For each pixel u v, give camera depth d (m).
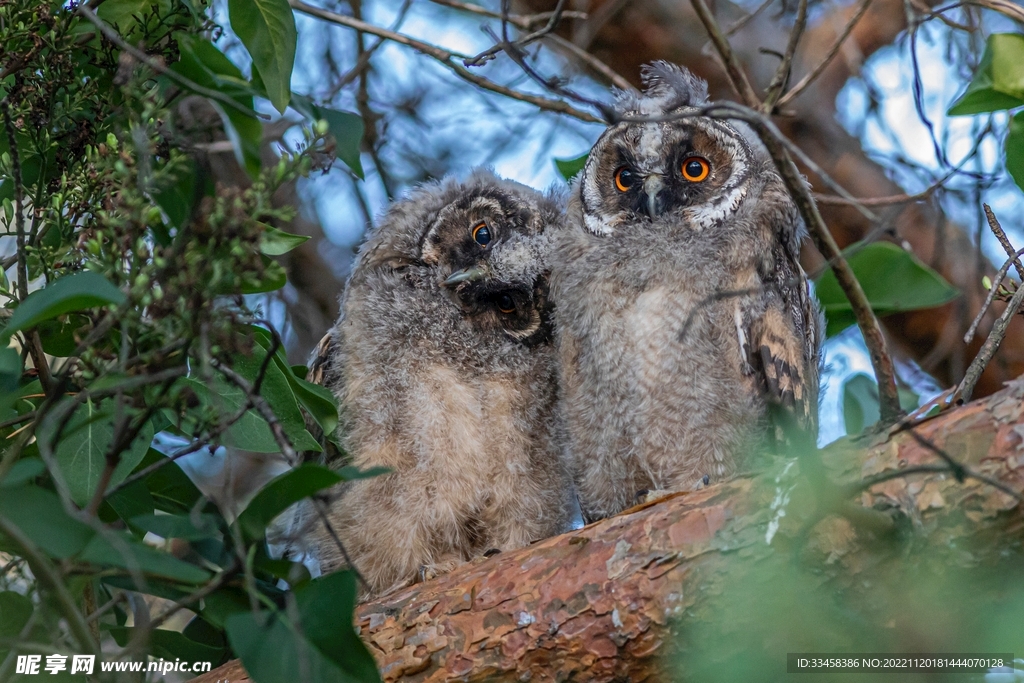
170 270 5.34
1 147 7.23
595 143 10.21
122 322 5.24
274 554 9.09
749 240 9.07
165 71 6.08
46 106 6.71
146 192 5.92
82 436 6.54
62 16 6.83
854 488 5.40
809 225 5.55
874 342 5.83
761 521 6.12
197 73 7.03
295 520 9.25
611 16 12.97
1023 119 7.85
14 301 6.25
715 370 8.62
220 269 5.21
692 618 6.20
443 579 7.19
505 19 7.75
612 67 13.69
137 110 6.86
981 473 5.53
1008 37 7.68
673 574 6.27
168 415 6.82
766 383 8.65
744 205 9.44
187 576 4.89
